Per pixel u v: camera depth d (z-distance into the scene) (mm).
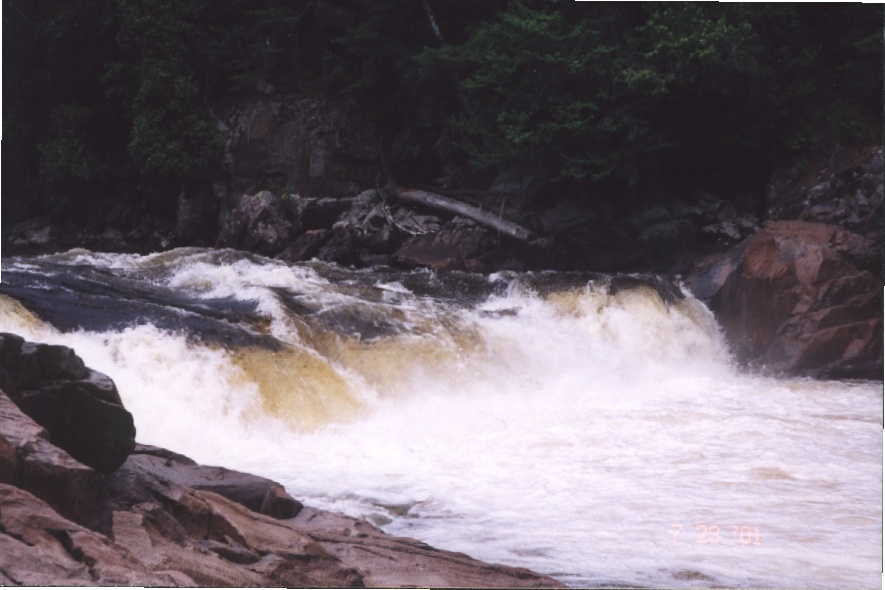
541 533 9062
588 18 27391
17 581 4535
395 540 7574
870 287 21578
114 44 33062
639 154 26312
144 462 7816
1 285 14672
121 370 13250
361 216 28469
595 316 20328
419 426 14344
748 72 25562
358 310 17031
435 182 30500
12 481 5496
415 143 30500
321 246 28047
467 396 16453
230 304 16234
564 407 16047
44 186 32688
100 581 4758
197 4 32094
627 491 10828
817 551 8664
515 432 14016
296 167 30875
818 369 20719
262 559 6305
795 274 21656
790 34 26703
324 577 6344
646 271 25766
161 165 30594
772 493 10812
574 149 26516
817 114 26250
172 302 15852
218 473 8125
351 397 14969
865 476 11711
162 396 13203
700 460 12500
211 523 6566
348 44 30422
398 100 31031
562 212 26516
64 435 6438
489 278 21219
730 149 26922
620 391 17922
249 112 31453
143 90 31047
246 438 13352
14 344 6418
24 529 4973
